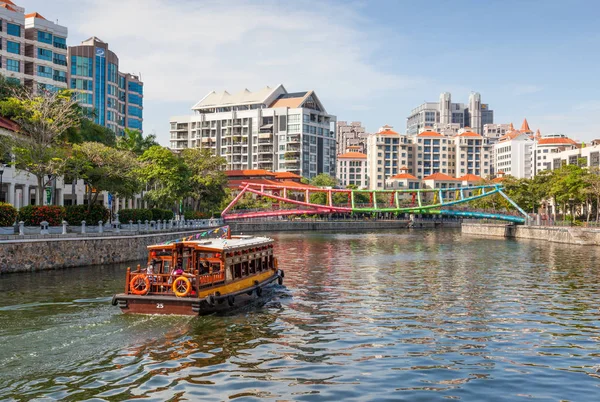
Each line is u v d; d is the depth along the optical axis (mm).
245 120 183625
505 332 21125
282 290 31500
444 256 56219
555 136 193875
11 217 37281
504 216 104312
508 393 14500
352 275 39156
